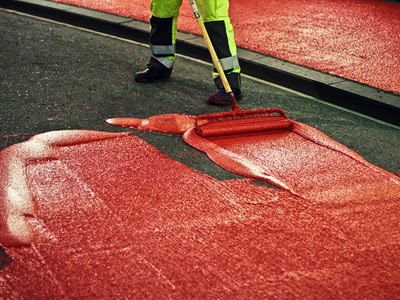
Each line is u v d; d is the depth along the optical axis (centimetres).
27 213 446
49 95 620
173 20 638
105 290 388
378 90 615
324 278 400
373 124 586
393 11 855
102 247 419
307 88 639
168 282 394
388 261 414
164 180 485
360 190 478
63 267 403
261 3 868
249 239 428
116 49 738
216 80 609
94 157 513
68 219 442
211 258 412
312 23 793
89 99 614
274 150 526
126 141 538
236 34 748
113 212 449
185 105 609
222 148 527
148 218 444
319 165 508
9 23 811
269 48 709
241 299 384
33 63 692
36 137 539
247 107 607
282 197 468
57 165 501
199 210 453
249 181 486
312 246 423
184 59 716
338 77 641
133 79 660
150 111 595
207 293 387
